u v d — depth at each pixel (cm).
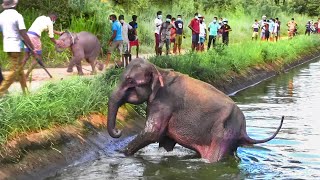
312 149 1182
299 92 2102
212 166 1047
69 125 1144
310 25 5584
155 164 1059
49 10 2556
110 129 1075
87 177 970
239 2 5712
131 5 3772
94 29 2616
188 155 1127
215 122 1080
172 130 1088
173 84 1091
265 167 1048
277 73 2825
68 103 1191
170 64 1909
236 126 1091
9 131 986
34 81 1642
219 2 5394
